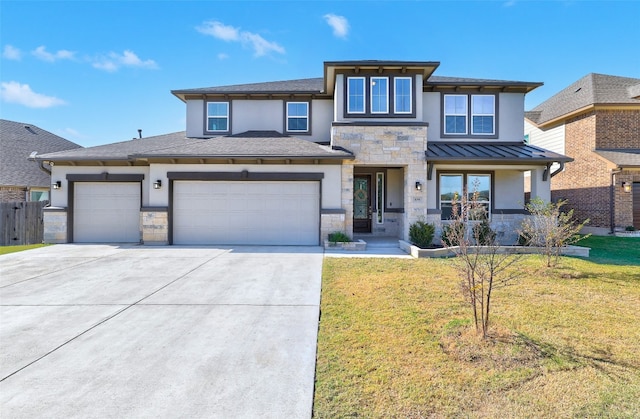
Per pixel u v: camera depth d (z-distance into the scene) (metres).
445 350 4.18
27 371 3.85
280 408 3.17
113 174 13.23
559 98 19.98
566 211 17.86
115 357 4.16
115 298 6.41
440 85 14.16
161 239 12.45
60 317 5.47
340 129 12.61
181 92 15.02
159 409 3.17
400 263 9.16
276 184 12.60
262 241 12.59
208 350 4.33
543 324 4.91
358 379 3.60
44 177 19.83
